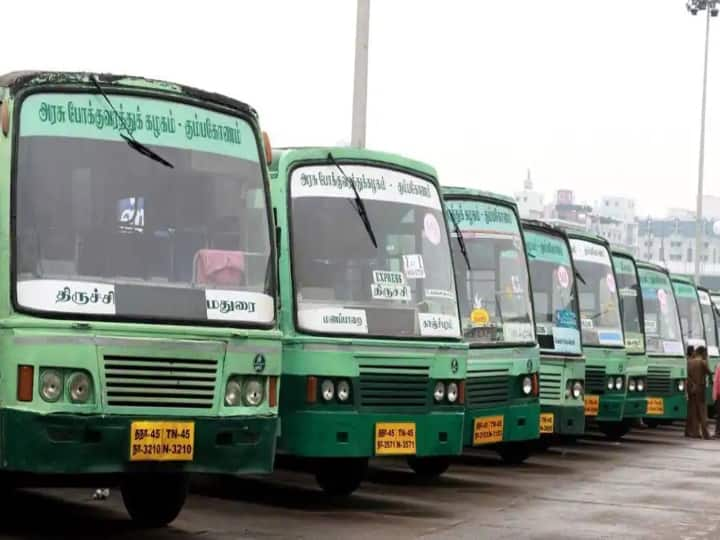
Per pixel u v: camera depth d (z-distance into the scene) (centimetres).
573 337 1892
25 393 926
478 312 1603
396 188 1351
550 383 1850
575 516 1279
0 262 945
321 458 1341
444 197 1625
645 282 2552
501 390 1606
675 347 2556
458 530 1155
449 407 1319
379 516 1233
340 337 1254
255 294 1035
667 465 1883
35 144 970
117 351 947
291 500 1335
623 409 2150
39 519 1145
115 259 975
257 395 1020
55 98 987
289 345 1248
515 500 1394
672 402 2530
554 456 1977
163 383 966
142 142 1013
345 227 1301
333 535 1102
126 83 1017
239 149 1068
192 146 1038
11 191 951
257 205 1066
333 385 1246
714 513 1335
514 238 1691
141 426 952
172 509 1102
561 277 1903
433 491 1452
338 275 1281
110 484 1048
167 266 995
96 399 938
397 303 1304
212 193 1038
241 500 1328
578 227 2158
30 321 930
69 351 932
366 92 2000
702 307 3231
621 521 1254
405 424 1280
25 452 924
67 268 955
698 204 5091
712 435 2706
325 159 1312
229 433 995
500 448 1827
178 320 980
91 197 980
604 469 1786
